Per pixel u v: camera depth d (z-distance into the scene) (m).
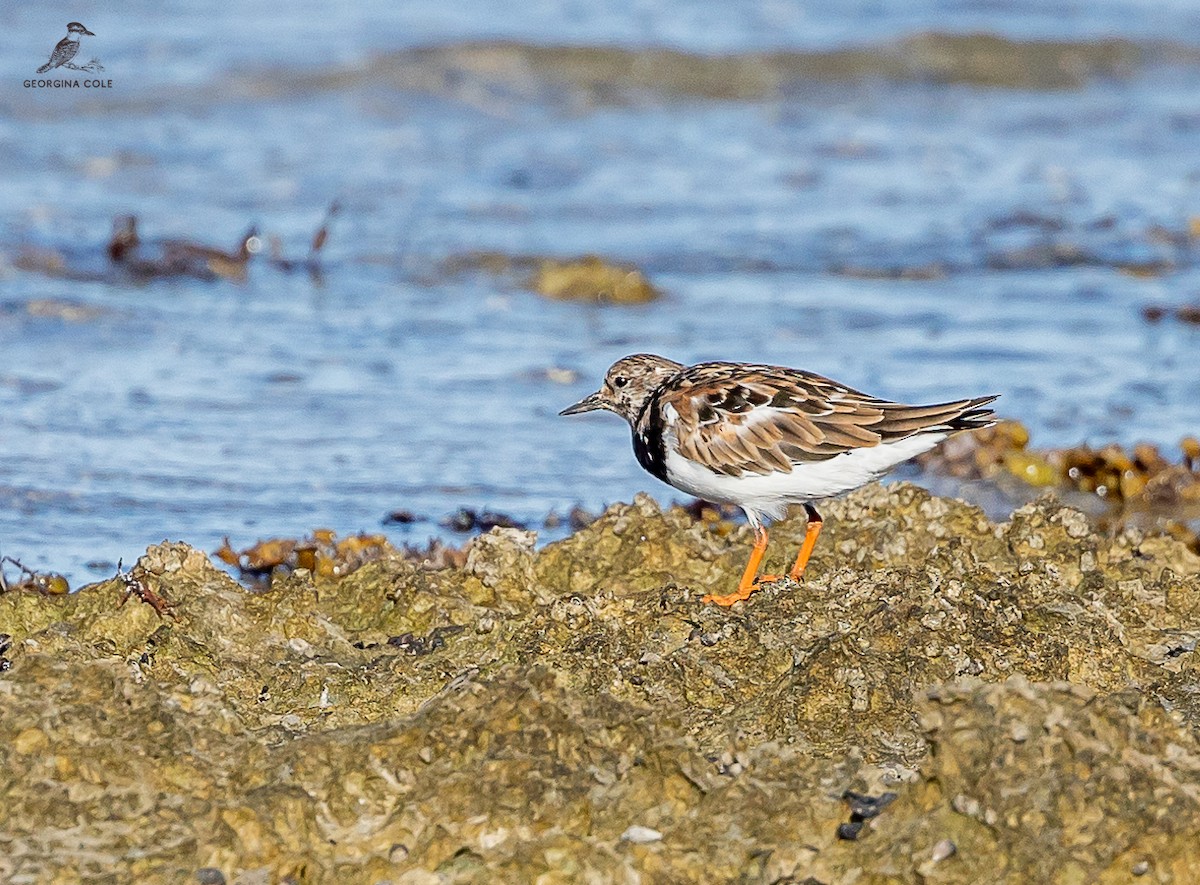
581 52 31.69
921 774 7.66
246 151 27.22
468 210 24.86
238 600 9.99
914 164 28.47
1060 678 9.30
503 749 7.92
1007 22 36.34
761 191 26.44
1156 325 20.36
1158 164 28.88
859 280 22.16
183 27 32.50
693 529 11.27
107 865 7.33
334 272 21.89
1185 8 38.91
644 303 21.00
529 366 18.34
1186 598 10.48
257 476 14.56
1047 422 16.64
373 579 10.52
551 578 10.89
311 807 7.69
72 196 24.27
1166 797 7.36
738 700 9.08
